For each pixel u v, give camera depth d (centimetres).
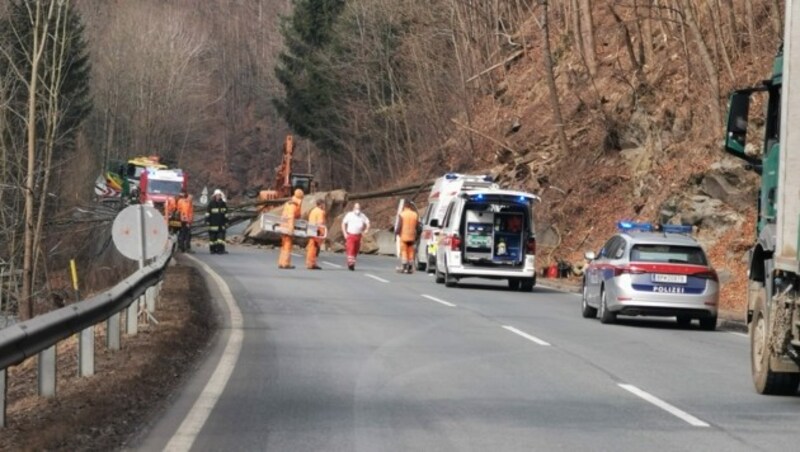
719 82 4691
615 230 5041
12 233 4591
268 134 17650
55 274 5734
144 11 15188
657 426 1449
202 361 2027
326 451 1263
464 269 4038
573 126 6028
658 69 5438
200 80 16788
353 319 2803
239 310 2991
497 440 1341
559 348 2306
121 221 2328
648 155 5119
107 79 12912
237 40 18312
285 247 4897
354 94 9219
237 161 17412
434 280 4466
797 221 1590
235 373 1873
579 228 5272
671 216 4434
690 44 5131
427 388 1745
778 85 1784
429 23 8275
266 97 16862
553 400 1650
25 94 5056
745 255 3972
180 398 1616
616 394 1717
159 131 14362
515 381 1836
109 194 9069
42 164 4803
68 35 4794
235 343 2291
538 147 6228
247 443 1302
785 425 1467
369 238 6819
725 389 1789
